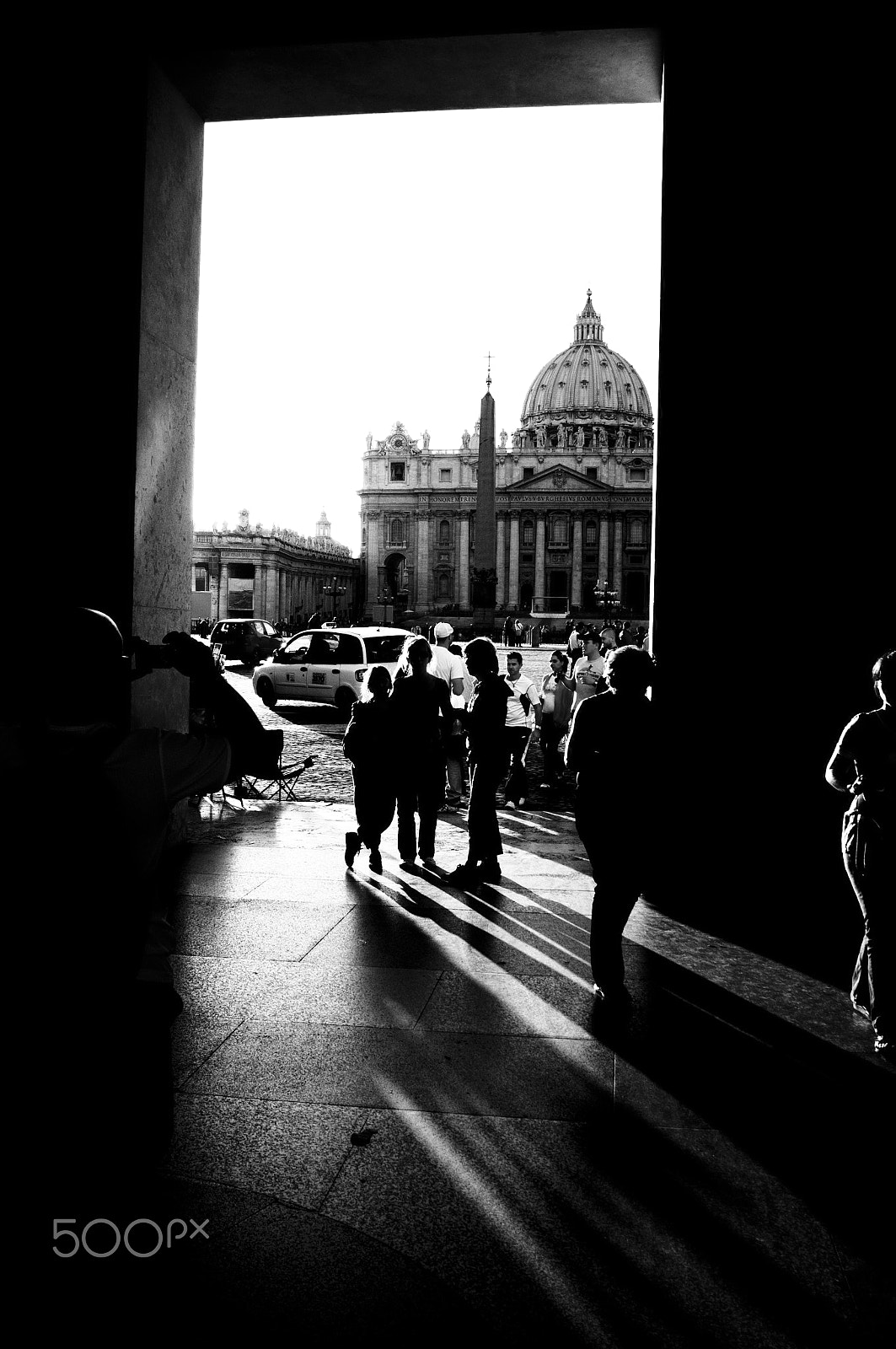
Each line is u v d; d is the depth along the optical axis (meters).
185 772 2.30
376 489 129.00
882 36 7.08
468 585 126.44
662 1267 3.03
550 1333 2.72
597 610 116.88
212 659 2.48
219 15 7.72
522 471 126.75
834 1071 4.46
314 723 21.34
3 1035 2.01
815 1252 3.12
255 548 99.12
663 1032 4.86
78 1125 2.06
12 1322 2.08
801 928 6.64
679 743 7.28
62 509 7.89
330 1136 3.79
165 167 8.31
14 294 7.85
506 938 6.32
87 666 2.21
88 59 7.76
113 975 2.09
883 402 7.09
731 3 7.24
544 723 12.80
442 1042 4.68
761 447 7.22
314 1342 2.63
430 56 7.86
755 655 7.22
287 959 5.84
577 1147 3.74
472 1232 3.18
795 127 7.18
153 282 8.12
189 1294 2.80
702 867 7.23
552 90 8.47
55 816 2.07
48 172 7.83
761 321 7.22
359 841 8.16
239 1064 4.40
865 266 7.11
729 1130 3.89
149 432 8.10
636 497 121.06
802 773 7.16
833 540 7.14
